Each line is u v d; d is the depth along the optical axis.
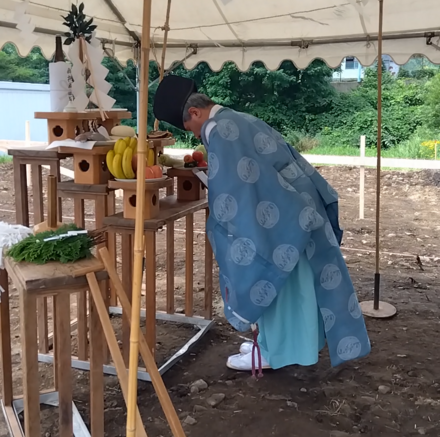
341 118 14.15
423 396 2.49
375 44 4.48
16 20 2.95
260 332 2.41
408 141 13.25
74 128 2.67
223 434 2.18
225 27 4.68
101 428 1.90
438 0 3.91
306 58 4.75
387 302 3.71
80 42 2.69
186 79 2.33
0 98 13.90
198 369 2.73
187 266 3.24
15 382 2.50
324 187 2.45
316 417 2.31
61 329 1.75
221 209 2.14
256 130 2.24
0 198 7.97
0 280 2.08
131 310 1.64
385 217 7.02
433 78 13.45
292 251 2.15
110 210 3.00
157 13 4.56
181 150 8.57
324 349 2.98
